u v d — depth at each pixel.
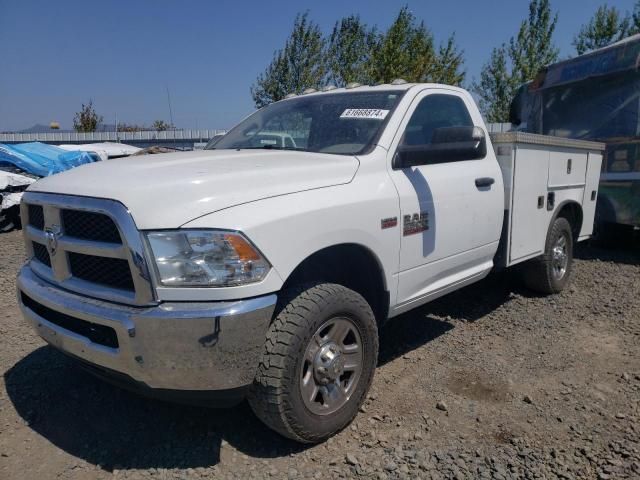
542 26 25.45
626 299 5.68
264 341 2.67
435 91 4.21
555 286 5.76
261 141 4.29
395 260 3.49
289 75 23.00
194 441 3.10
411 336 4.68
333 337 3.04
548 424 3.27
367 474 2.80
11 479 2.78
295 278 3.19
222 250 2.54
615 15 25.56
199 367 2.52
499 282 6.20
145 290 2.52
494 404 3.52
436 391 3.68
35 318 3.10
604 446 3.04
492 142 4.72
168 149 10.27
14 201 10.07
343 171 3.28
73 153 12.32
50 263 3.09
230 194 2.72
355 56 23.70
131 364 2.56
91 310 2.67
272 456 2.96
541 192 5.16
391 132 3.67
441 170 3.97
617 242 8.43
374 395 3.62
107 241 2.69
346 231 3.09
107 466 2.89
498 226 4.56
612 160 7.93
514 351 4.37
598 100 8.15
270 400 2.74
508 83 26.20
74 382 3.78
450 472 2.82
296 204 2.87
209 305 2.52
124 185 2.71
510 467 2.86
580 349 4.41
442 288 4.06
